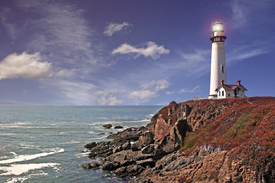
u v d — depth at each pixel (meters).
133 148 43.66
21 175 33.56
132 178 33.25
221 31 60.06
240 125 31.31
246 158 23.58
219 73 58.97
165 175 30.53
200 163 28.20
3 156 42.66
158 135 51.47
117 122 109.19
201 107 43.88
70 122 104.19
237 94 53.97
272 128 24.42
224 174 24.52
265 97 39.94
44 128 80.12
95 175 34.47
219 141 31.30
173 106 53.50
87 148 50.72
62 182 31.53
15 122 100.25
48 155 44.41
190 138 37.97
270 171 21.44
